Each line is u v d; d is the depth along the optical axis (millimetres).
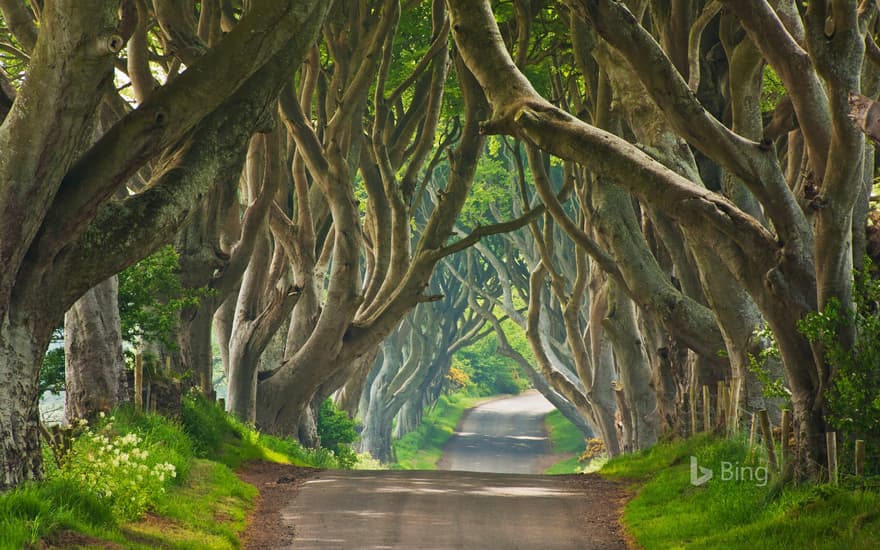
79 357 66812
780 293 51094
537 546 49625
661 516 56781
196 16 105062
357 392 152625
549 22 111250
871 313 49844
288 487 70812
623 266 84938
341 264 108312
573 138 53312
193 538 46781
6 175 41500
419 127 127062
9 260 42688
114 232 46531
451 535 51656
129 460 50875
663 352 97625
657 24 80125
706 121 50688
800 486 50656
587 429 178875
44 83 40938
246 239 98375
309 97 102375
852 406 48625
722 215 51812
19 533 35750
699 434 79812
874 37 61500
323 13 54031
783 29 49312
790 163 78750
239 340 109062
